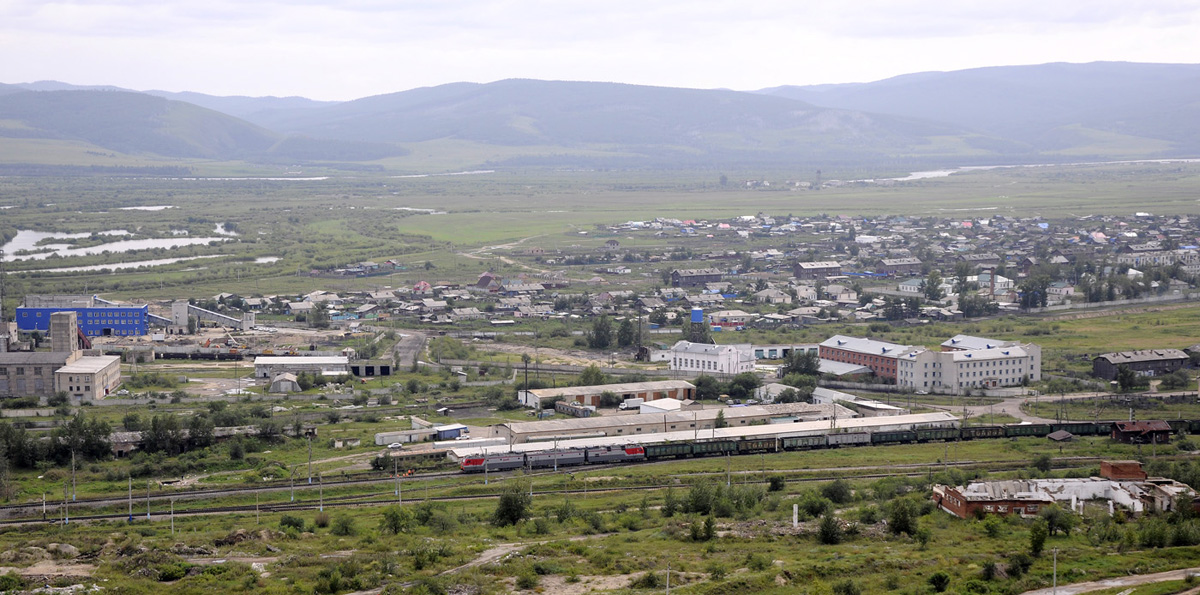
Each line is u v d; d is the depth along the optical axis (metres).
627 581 177.62
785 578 176.75
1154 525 197.50
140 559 189.00
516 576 181.75
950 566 181.38
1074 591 169.50
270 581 179.88
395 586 175.12
